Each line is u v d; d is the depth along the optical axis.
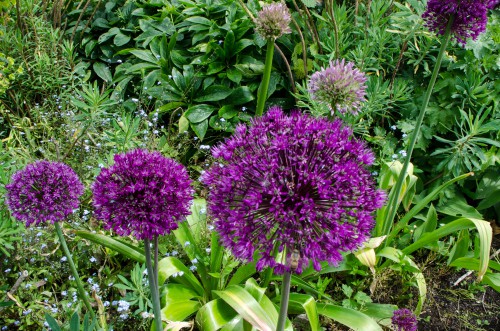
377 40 1.14
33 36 1.36
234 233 0.63
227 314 0.82
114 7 1.58
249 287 0.82
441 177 1.14
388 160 1.12
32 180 0.70
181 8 1.52
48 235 0.93
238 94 1.27
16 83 1.29
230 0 1.39
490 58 1.12
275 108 0.68
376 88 1.05
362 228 0.62
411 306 0.99
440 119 1.14
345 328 0.93
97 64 1.48
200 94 1.30
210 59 1.33
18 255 0.90
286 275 0.63
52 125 1.22
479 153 1.04
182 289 0.90
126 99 1.42
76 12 1.53
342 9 1.18
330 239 0.60
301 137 0.63
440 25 0.84
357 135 1.15
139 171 0.62
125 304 0.80
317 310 0.84
